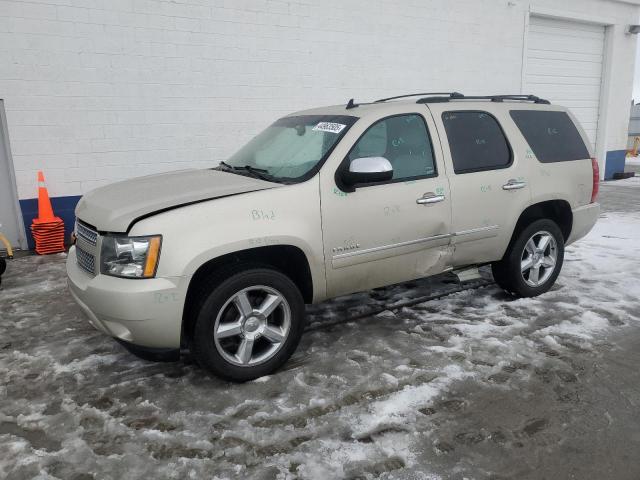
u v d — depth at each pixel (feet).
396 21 31.12
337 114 13.66
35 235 22.31
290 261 12.23
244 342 11.16
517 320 14.34
